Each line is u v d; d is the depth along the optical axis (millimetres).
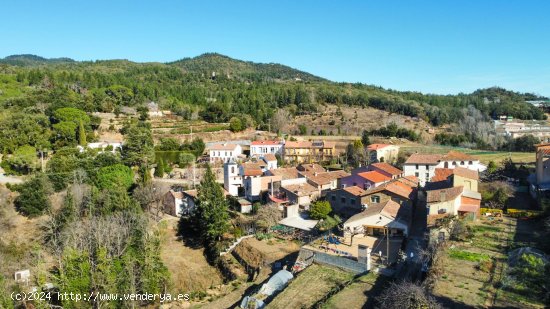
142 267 45781
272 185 72500
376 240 49594
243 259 53156
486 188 61594
